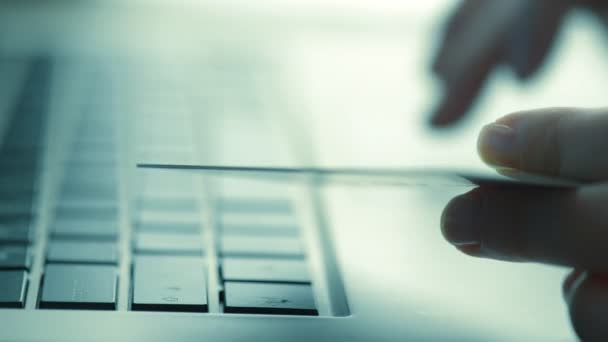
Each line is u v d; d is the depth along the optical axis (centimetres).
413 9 81
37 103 47
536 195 32
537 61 57
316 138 44
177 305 29
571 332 30
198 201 36
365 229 35
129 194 36
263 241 33
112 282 30
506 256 32
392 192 38
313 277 31
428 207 37
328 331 29
